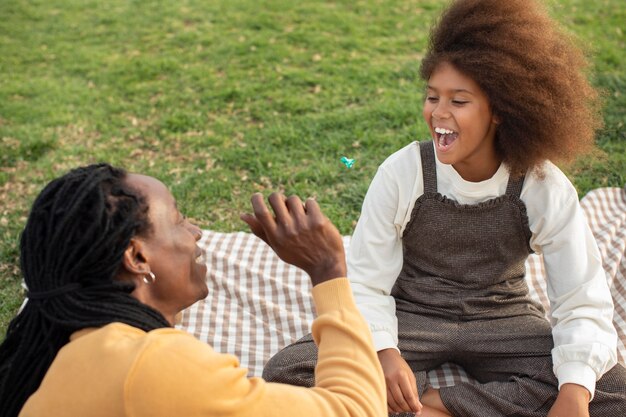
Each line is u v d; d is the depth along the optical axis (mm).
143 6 7516
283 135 4852
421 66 2414
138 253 1594
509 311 2582
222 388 1427
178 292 1675
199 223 4039
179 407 1386
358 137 4801
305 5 7184
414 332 2523
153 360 1399
